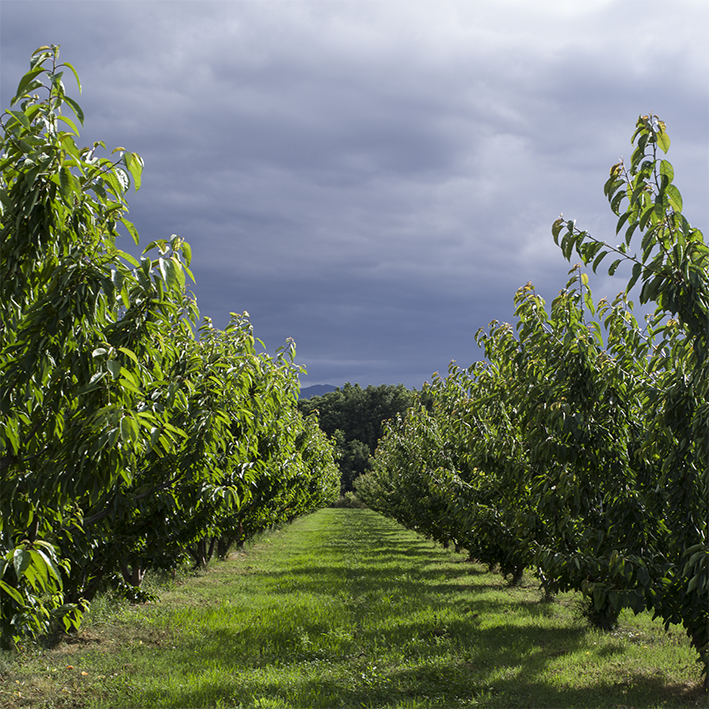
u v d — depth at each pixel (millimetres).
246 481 9570
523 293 7977
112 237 3863
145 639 8180
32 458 3807
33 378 3490
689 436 5879
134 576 10656
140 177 3596
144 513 7074
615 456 6805
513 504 9484
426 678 6586
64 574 6230
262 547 22875
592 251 5699
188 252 3898
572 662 7230
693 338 5547
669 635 8508
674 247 4965
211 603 10867
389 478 26547
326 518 46812
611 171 5406
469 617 9656
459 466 13742
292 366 12758
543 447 7141
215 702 5797
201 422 6277
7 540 3844
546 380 7582
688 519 5980
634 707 5672
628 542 6508
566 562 6559
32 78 3273
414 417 16578
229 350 8672
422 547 23438
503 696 6023
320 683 6445
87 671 6723
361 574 15031
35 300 3631
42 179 3160
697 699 5859
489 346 9758
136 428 3248
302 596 11555
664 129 4992
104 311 3604
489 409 9930
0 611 3727
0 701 5727
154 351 4059
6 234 3191
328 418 95125
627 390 6883
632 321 7000
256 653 7594
